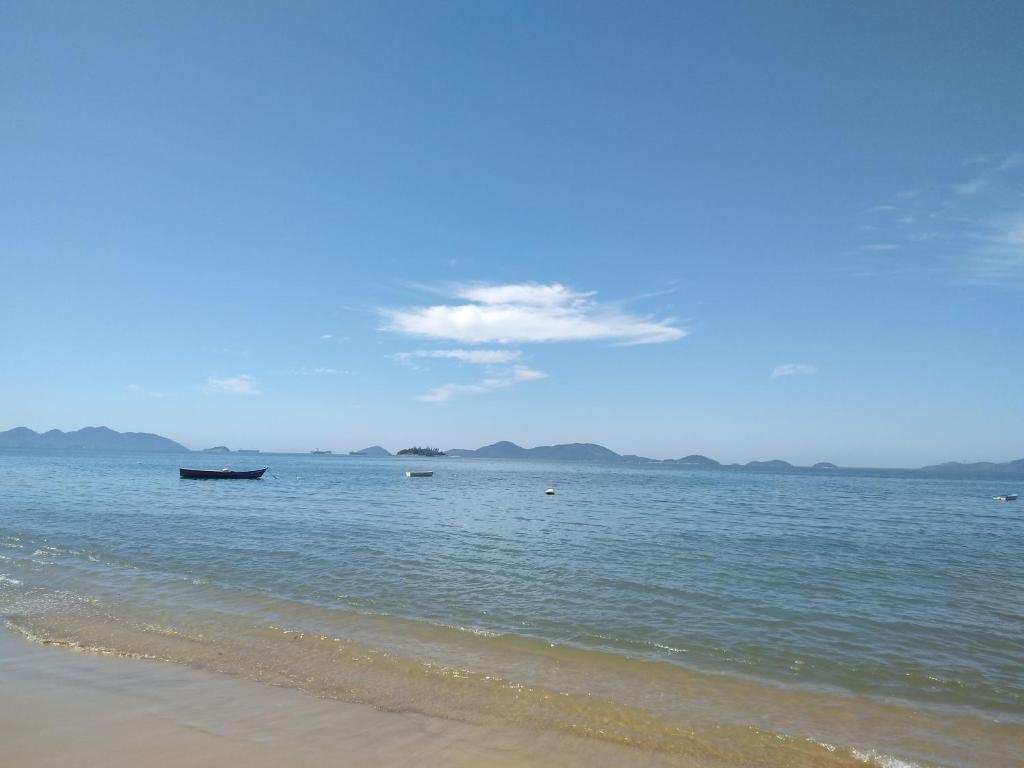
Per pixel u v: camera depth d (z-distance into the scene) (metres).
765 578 19.05
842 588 18.03
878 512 48.59
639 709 9.15
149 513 34.31
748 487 93.88
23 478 70.38
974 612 15.61
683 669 10.95
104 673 9.80
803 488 95.19
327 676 10.05
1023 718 9.34
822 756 7.89
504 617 13.95
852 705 9.61
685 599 16.03
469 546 24.38
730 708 9.31
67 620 12.78
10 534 25.08
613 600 15.74
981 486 127.44
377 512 38.44
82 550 21.47
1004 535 33.91
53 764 6.78
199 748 7.32
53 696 8.74
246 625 12.76
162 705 8.59
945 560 23.88
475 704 9.12
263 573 18.11
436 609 14.50
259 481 78.88
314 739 7.73
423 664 10.72
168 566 18.89
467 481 94.81
